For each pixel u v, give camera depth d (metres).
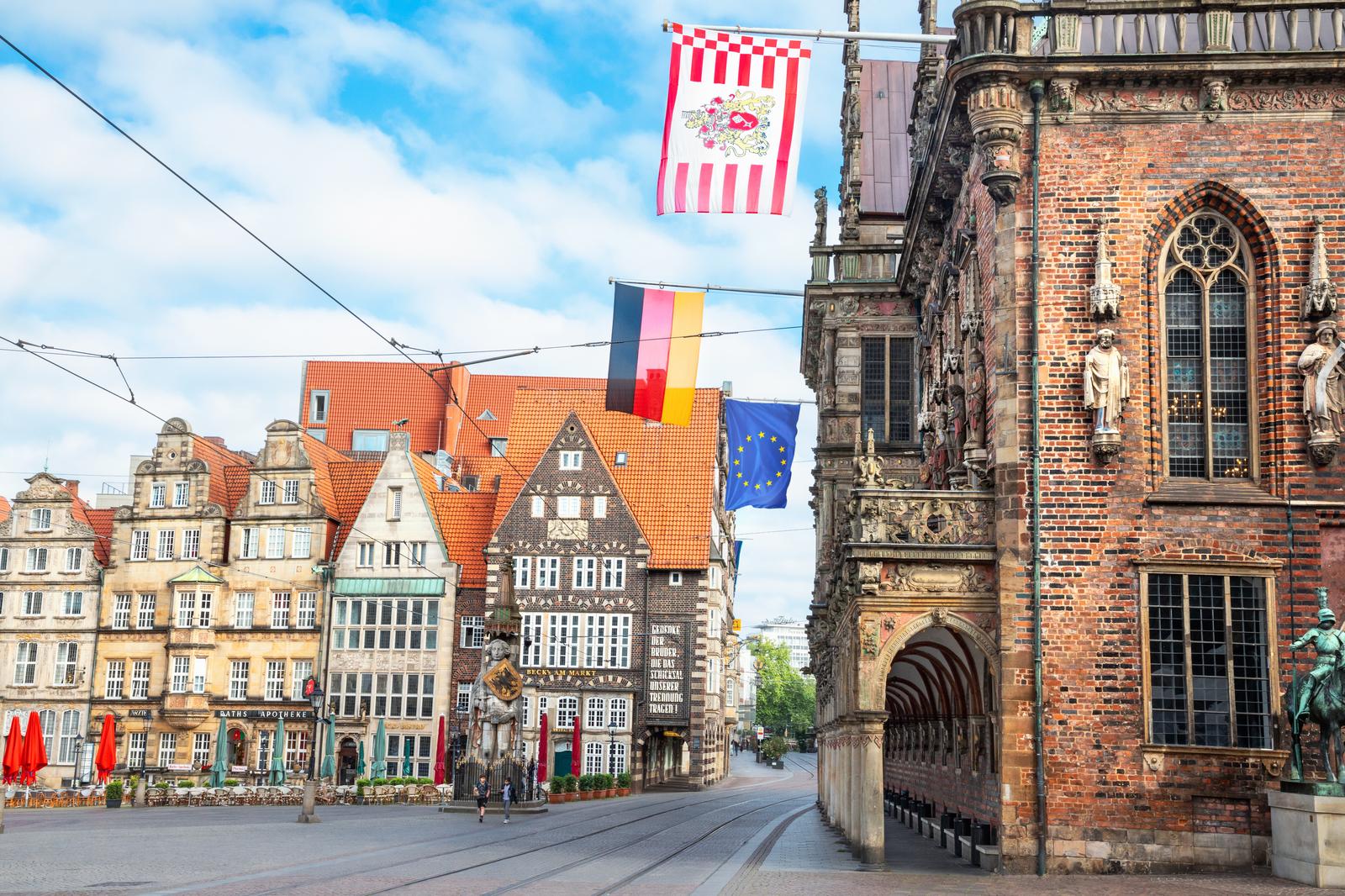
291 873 21.61
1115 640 25.14
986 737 26.66
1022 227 26.33
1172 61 26.05
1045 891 21.25
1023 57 26.23
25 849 25.31
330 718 59.06
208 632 74.00
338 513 77.06
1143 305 26.12
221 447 82.81
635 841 32.34
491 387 98.56
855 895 20.39
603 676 71.94
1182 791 24.61
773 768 134.62
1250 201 26.12
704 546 73.00
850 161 44.75
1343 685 22.75
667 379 35.16
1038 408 25.86
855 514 26.14
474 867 23.94
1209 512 25.44
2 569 77.25
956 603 25.64
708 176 28.81
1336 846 21.84
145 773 59.72
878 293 43.72
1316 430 25.39
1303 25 26.42
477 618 73.12
